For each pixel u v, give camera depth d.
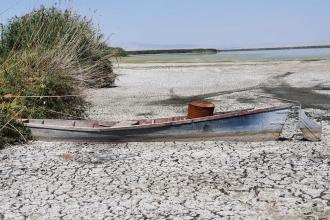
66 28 11.84
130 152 6.74
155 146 7.07
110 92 14.82
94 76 13.24
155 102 12.58
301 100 12.47
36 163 6.21
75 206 4.68
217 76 20.97
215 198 4.87
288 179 5.47
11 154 6.65
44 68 9.18
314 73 20.94
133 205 4.68
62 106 8.98
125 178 5.56
